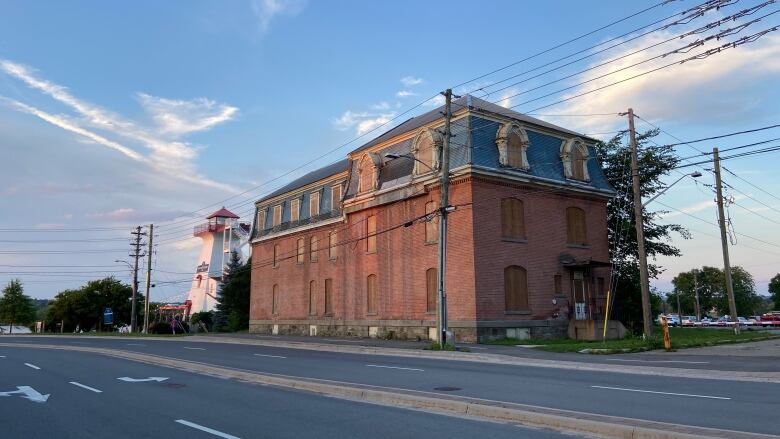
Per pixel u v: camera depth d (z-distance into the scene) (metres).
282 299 46.12
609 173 42.56
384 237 35.22
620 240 41.44
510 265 30.12
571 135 34.66
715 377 14.68
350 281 38.09
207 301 74.75
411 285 32.75
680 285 120.69
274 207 48.97
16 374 17.03
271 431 8.52
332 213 40.81
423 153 32.38
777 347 24.44
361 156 38.34
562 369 17.36
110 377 16.17
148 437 8.27
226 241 76.94
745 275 115.50
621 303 39.69
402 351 24.83
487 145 30.52
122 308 81.69
